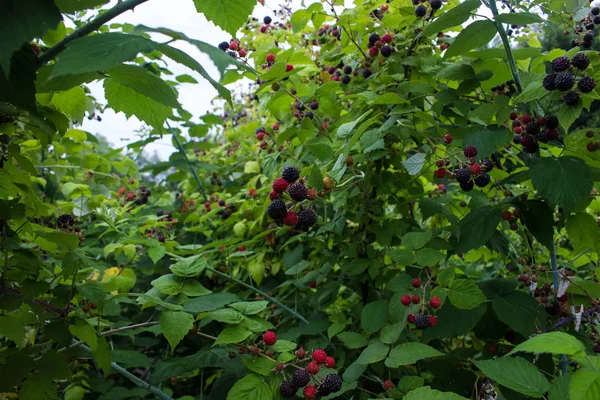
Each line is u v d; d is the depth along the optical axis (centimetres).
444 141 199
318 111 262
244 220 304
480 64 200
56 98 158
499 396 162
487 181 167
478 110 184
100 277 235
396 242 249
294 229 256
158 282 177
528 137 176
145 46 86
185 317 156
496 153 239
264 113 307
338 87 236
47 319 151
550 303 182
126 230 291
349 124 185
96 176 362
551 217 181
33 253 154
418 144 227
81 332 150
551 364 182
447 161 178
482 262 395
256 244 313
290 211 154
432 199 246
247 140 386
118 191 396
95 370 292
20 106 105
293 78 230
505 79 201
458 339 294
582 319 169
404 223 241
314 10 232
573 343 88
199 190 401
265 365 153
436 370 203
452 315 180
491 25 164
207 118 364
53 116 155
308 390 144
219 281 340
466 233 188
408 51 226
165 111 136
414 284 182
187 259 187
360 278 241
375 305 192
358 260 229
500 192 270
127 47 83
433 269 196
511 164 263
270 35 286
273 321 305
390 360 157
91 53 80
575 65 150
